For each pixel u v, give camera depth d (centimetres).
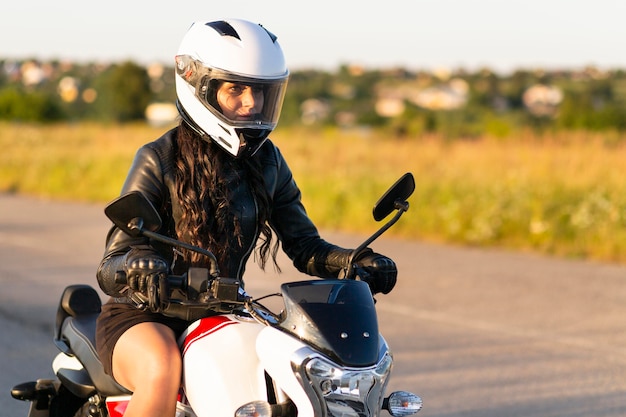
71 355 706
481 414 1016
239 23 635
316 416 518
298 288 550
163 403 573
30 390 739
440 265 1950
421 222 2459
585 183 2692
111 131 6438
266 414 527
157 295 542
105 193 3553
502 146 3675
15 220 2762
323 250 658
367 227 2544
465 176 3059
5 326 1406
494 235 2294
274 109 633
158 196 623
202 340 578
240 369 555
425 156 3822
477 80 18775
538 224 2255
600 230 2158
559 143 3519
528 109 14200
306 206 2750
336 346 522
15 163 4159
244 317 598
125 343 600
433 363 1212
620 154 3169
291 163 3725
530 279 1791
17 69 19412
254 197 645
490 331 1381
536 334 1364
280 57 632
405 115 10919
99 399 674
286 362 526
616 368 1198
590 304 1570
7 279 1770
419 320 1446
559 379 1149
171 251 627
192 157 624
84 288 762
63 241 2302
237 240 633
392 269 625
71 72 18925
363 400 523
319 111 16762
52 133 6209
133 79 10925
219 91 618
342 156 4019
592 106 9494
